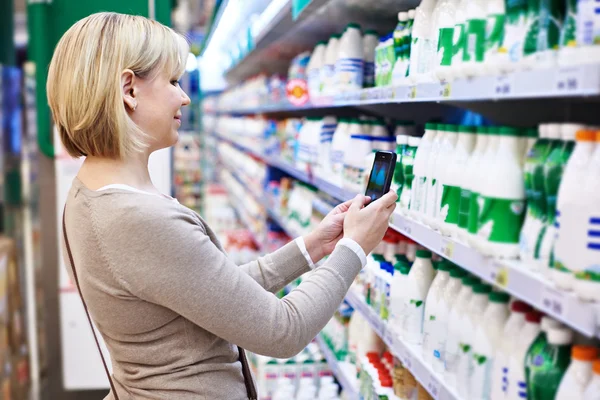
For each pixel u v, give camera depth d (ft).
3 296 11.72
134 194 4.05
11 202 14.60
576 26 3.12
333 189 8.22
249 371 4.75
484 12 4.07
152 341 4.25
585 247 2.97
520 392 3.63
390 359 6.94
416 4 7.47
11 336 12.30
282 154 13.16
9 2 14.64
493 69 3.80
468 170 4.24
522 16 3.63
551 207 3.37
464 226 4.25
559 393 3.27
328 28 10.11
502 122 4.72
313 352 9.92
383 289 6.33
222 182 34.19
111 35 4.15
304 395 9.13
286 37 11.80
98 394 12.28
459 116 7.35
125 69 4.14
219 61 30.04
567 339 3.40
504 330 3.90
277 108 12.92
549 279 3.25
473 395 4.19
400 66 6.11
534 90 3.11
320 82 9.69
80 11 11.19
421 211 5.21
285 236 15.01
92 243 4.06
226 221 25.09
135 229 3.90
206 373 4.34
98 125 4.16
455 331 4.49
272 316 4.05
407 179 5.66
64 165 11.56
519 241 3.73
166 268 3.90
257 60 17.13
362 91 6.71
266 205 15.28
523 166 3.80
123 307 4.10
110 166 4.32
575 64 2.88
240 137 22.54
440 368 4.83
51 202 12.01
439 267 5.16
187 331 4.25
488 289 4.35
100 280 4.09
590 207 2.96
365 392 6.92
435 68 4.76
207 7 22.57
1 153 14.39
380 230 4.70
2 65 14.53
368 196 5.10
